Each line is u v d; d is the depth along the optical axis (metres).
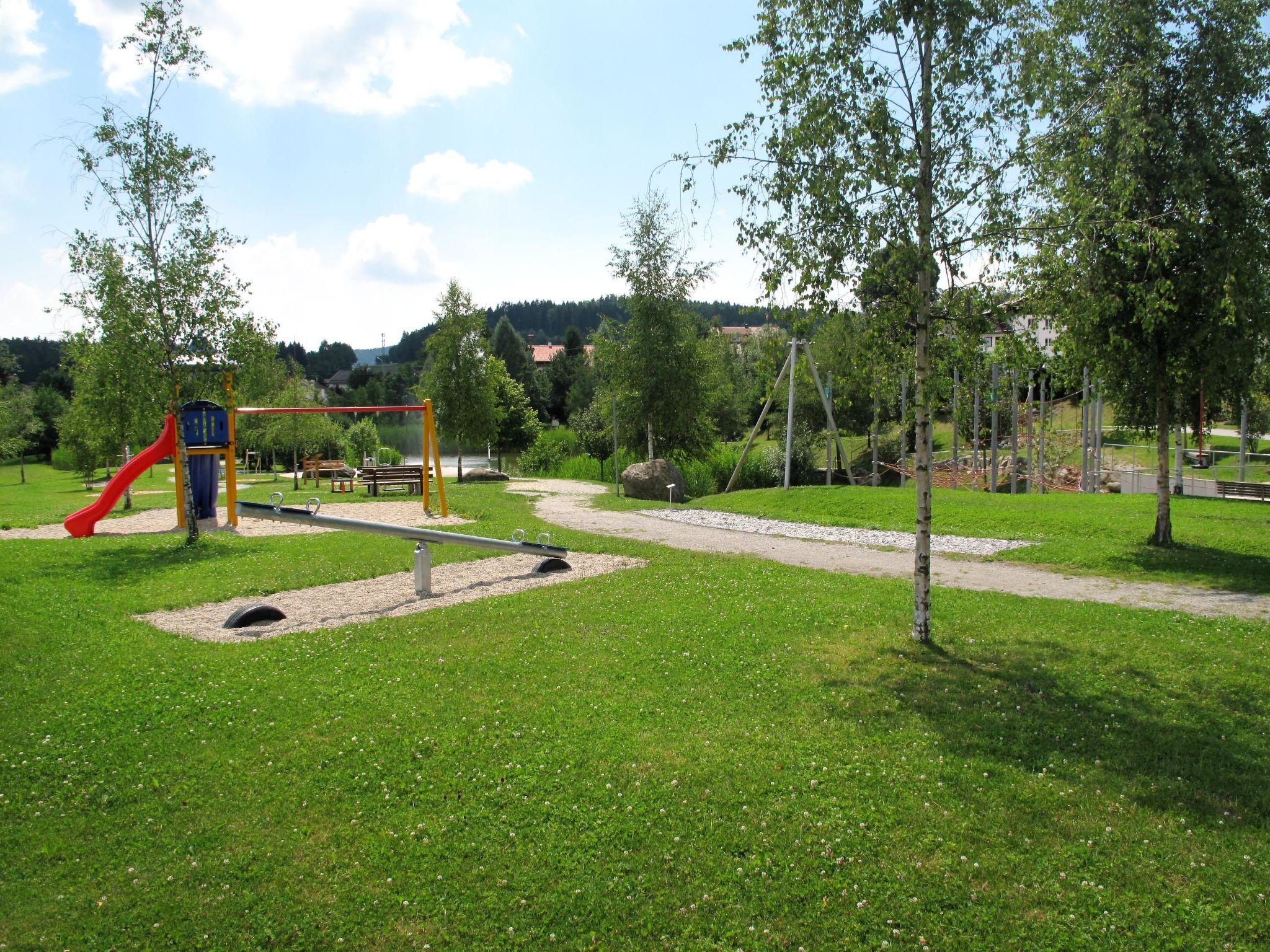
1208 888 4.15
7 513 22.97
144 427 19.00
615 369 31.17
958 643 8.30
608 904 4.06
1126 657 7.82
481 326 38.28
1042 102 7.82
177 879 4.29
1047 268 7.90
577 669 7.49
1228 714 6.35
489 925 3.93
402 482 30.36
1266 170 11.92
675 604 10.16
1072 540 15.79
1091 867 4.34
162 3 14.27
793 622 9.18
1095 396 16.38
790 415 26.06
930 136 7.57
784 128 7.69
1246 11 11.70
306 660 7.79
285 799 5.07
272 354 16.66
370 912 4.04
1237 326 12.15
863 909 4.01
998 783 5.25
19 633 8.59
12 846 4.61
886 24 7.43
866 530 18.97
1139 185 11.38
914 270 7.52
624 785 5.21
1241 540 14.41
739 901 4.09
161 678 7.22
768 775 5.34
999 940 3.79
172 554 14.41
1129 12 11.72
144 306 14.80
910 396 8.98
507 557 14.37
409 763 5.52
